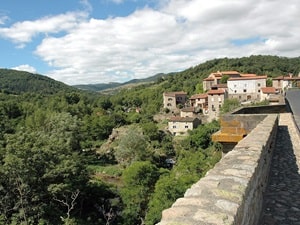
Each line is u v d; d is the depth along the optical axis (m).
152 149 57.22
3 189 22.72
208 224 2.40
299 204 5.20
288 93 31.14
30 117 71.94
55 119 56.25
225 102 73.94
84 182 29.14
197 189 3.24
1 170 22.48
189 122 76.25
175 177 32.50
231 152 5.16
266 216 4.78
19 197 22.67
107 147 66.81
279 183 6.30
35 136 29.22
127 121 88.88
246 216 3.35
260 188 4.96
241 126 10.20
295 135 11.25
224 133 10.28
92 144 68.25
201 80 123.25
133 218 29.44
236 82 82.62
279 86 85.00
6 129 56.19
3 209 22.30
